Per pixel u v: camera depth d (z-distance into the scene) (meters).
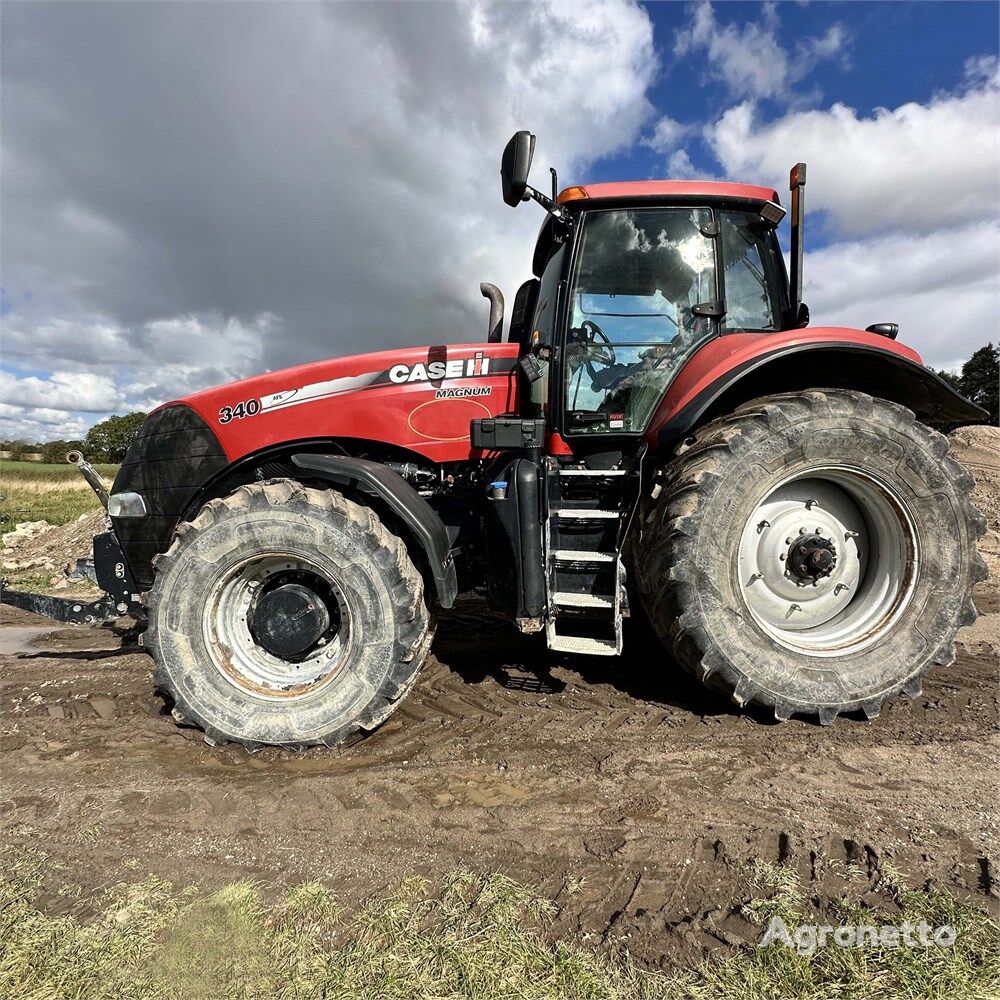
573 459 3.34
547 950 1.59
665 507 2.79
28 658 4.14
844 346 2.85
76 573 3.67
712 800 2.25
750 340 2.97
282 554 2.76
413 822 2.16
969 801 2.22
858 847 1.96
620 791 2.32
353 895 1.81
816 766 2.48
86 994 1.50
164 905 1.78
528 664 3.65
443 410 3.35
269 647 2.82
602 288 3.31
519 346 3.41
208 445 3.39
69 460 3.40
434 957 1.57
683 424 2.81
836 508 3.04
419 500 2.93
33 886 1.88
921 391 3.19
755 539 2.94
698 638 2.72
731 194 3.32
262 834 2.12
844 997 1.45
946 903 1.71
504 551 2.84
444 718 2.97
